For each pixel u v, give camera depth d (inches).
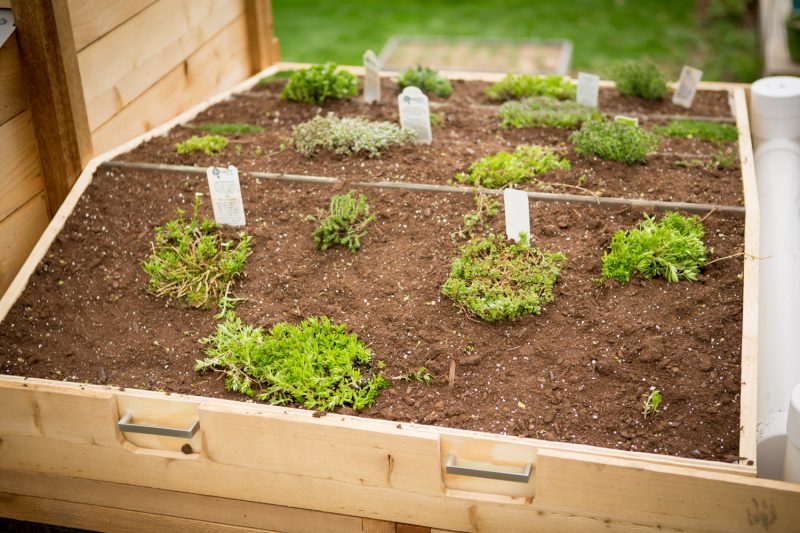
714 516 102.3
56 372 125.8
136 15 173.0
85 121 157.5
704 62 309.3
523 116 182.7
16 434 122.0
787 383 128.0
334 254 144.4
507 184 156.3
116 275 143.3
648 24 349.1
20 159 149.4
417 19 365.1
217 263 143.3
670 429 114.2
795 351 132.8
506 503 109.3
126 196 156.8
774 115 178.7
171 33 187.9
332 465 112.2
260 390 122.8
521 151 164.9
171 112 193.0
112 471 122.5
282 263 143.4
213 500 122.4
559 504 107.4
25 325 134.6
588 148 166.2
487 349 126.9
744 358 119.9
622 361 123.6
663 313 129.6
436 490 110.4
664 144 175.0
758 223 141.6
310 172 162.6
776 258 148.2
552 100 190.9
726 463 107.2
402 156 166.9
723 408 116.2
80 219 151.9
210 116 192.5
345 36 344.2
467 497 110.2
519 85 200.7
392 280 138.3
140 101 179.5
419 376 123.3
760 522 100.9
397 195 154.2
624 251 135.2
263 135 179.9
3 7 142.4
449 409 118.1
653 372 122.0
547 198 151.9
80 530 133.5
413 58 312.7
